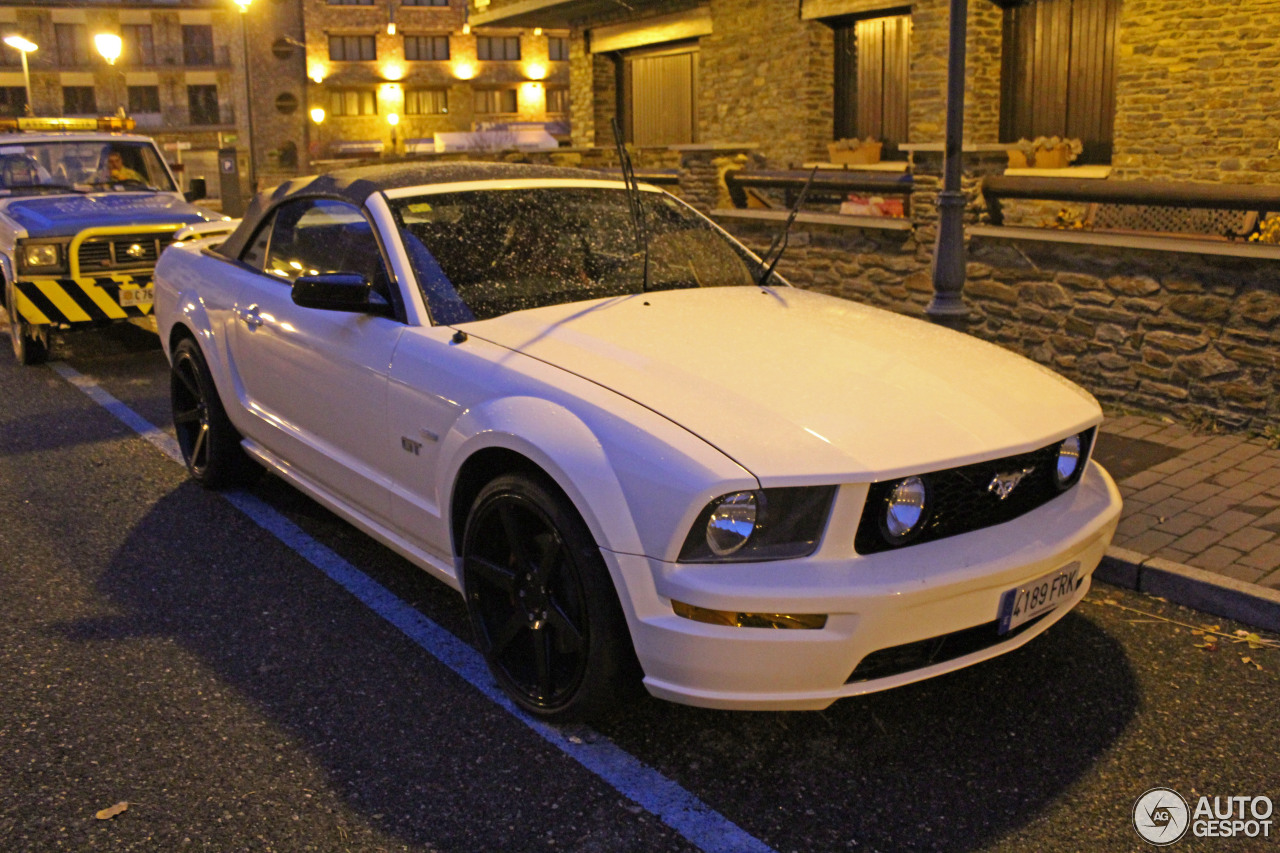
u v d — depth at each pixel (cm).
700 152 966
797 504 276
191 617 407
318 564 456
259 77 5984
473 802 292
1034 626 317
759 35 1427
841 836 277
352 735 326
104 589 433
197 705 344
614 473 288
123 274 856
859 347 347
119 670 367
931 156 760
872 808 289
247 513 519
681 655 279
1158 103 1024
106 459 609
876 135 1312
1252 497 495
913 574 278
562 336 351
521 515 322
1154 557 427
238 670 366
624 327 358
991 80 1134
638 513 282
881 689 287
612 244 427
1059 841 275
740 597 270
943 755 313
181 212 905
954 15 550
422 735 326
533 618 324
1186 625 395
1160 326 631
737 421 290
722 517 272
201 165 5997
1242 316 591
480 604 347
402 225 403
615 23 1752
